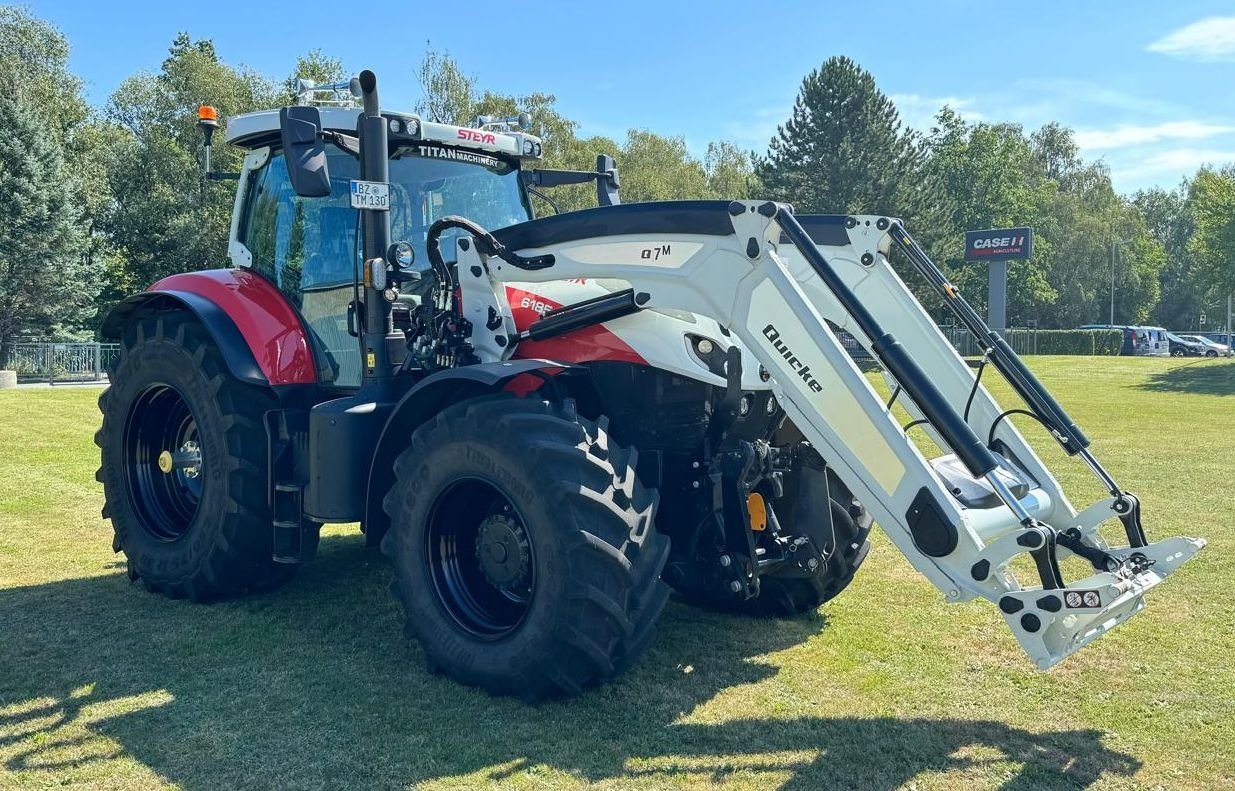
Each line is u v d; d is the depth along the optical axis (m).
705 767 3.07
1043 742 3.27
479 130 5.06
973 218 56.75
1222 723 3.42
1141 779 3.01
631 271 3.73
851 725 3.40
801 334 3.37
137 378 5.13
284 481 4.60
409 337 4.38
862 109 37.03
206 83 40.09
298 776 3.02
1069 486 8.34
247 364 4.56
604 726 3.37
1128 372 25.12
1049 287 60.97
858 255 4.32
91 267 32.09
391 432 4.00
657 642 4.28
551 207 5.62
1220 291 34.41
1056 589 3.10
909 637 4.37
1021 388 3.91
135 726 3.39
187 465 5.21
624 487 3.43
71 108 38.34
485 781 2.98
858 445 3.29
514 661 3.47
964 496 3.54
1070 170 84.56
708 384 3.87
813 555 4.10
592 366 3.99
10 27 41.62
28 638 4.32
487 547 3.73
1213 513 7.12
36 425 12.68
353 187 4.13
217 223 37.22
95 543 6.17
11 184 29.78
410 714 3.47
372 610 4.73
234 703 3.58
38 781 3.00
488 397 3.71
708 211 3.52
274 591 5.07
